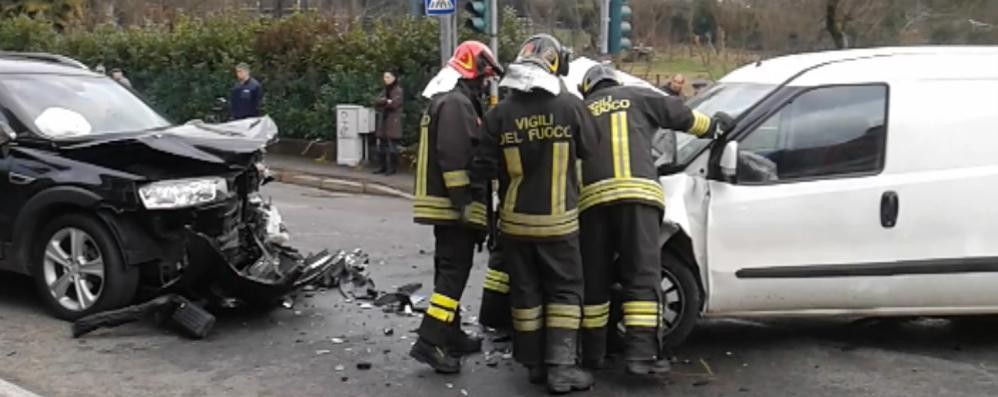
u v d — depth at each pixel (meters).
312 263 7.10
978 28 17.16
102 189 6.18
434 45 15.88
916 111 5.80
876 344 6.24
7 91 6.85
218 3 29.33
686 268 5.74
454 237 5.42
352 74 16.77
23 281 7.52
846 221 5.70
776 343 6.23
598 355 5.48
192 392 5.24
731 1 18.70
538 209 5.11
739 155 5.71
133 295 6.37
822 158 5.77
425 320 5.50
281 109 17.92
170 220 6.34
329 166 16.50
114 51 20.56
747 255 5.70
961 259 5.76
